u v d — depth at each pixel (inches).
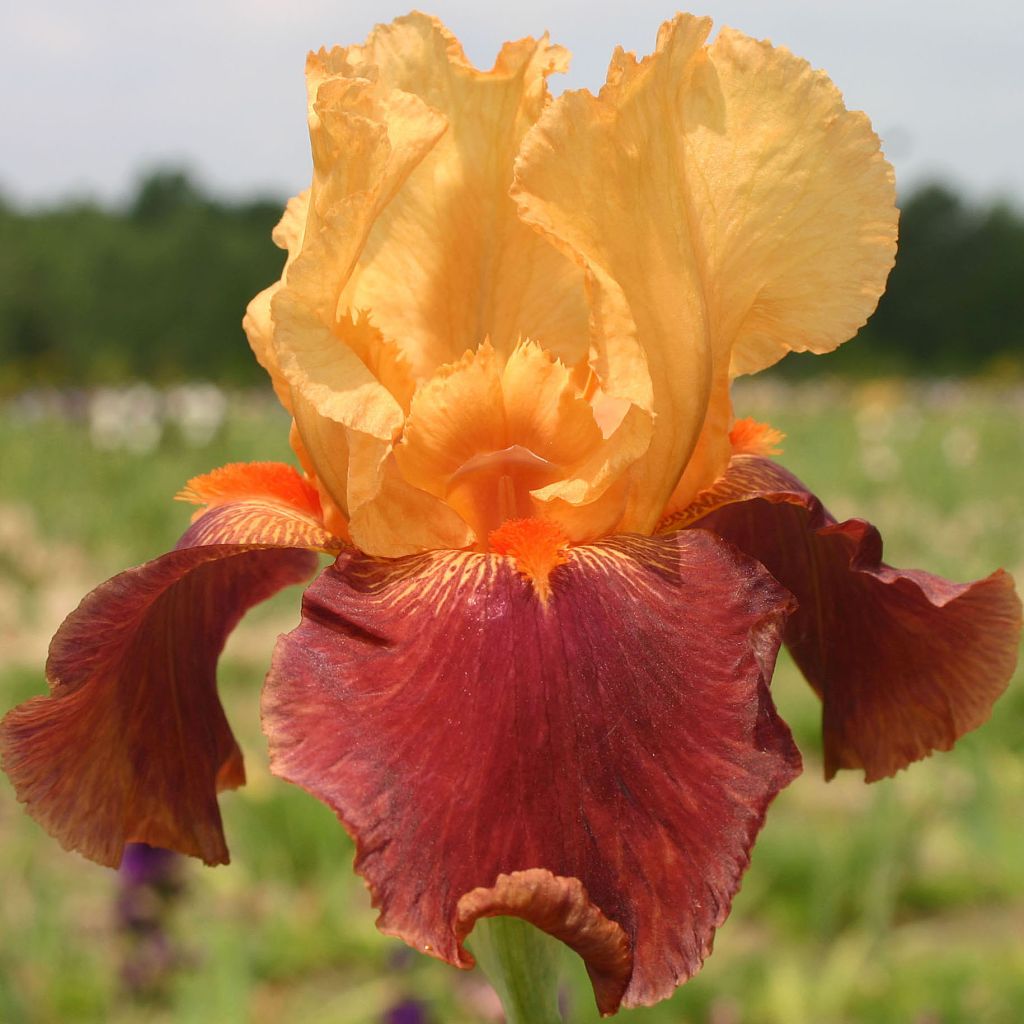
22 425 119.8
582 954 12.1
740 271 14.3
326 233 13.7
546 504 14.1
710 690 12.8
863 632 15.3
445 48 14.8
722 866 12.3
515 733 12.6
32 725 13.8
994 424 144.6
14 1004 25.0
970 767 34.4
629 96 13.7
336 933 30.5
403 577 13.6
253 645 52.1
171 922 27.9
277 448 97.1
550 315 14.8
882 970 28.5
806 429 130.3
